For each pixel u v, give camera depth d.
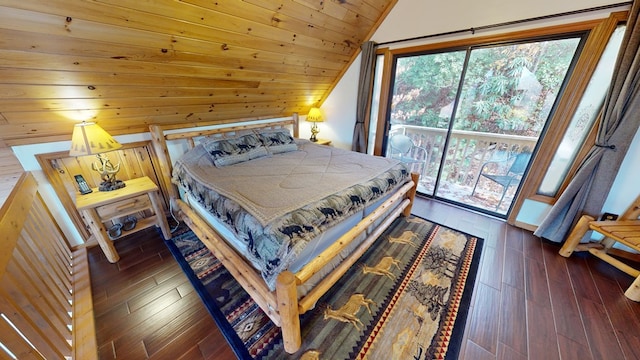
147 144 2.27
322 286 1.33
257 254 1.22
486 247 2.12
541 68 2.10
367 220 1.59
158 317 1.44
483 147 2.85
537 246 2.14
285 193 1.54
